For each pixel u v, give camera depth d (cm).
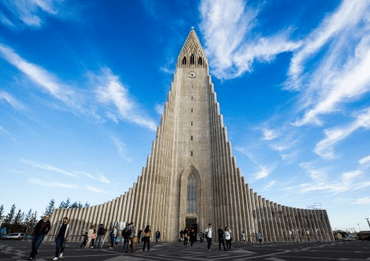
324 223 3572
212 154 4141
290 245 2217
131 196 3675
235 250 1669
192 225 3631
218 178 3831
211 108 4619
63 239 1049
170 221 3647
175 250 1697
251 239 3247
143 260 1017
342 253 1248
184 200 3797
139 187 3725
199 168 4062
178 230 3569
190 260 1026
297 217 3572
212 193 3841
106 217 3559
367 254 1157
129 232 1534
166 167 4006
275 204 3628
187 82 5159
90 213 3619
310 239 3422
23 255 1141
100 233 1970
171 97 4772
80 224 3544
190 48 5884
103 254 1308
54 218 3638
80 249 1728
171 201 3803
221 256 1214
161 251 1595
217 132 4244
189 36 6234
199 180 3944
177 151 4238
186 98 4897
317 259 976
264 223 3438
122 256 1194
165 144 4181
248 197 3619
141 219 3453
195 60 5581
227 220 3456
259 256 1183
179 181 3972
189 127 4503
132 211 3544
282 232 3412
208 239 1712
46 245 2073
